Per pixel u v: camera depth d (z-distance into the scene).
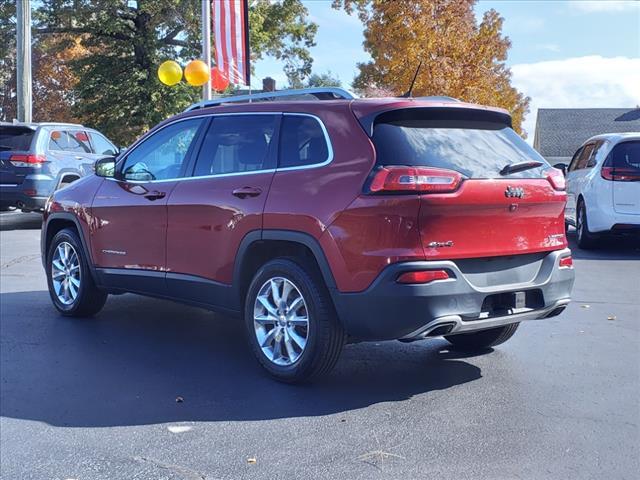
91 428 4.39
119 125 32.75
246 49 12.80
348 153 4.76
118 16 32.06
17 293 8.27
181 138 6.07
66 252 7.12
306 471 3.76
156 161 6.25
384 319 4.50
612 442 4.10
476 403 4.74
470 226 4.61
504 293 4.80
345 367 5.55
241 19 12.77
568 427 4.32
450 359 5.78
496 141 5.09
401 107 4.73
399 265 4.42
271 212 5.04
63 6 30.95
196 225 5.64
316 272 4.90
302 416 4.53
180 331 6.63
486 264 4.76
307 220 4.80
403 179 4.44
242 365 5.61
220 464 3.87
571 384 5.12
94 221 6.67
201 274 5.65
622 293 8.52
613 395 4.89
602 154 11.83
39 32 32.56
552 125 52.75
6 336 6.43
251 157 5.41
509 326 5.70
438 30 26.50
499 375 5.34
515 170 4.90
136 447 4.11
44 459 3.97
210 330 6.68
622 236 11.77
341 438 4.18
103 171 6.55
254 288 5.21
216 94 18.39
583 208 12.11
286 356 5.12
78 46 43.19
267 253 5.36
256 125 5.46
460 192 4.52
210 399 4.85
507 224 4.80
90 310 7.04
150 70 32.81
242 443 4.13
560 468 3.77
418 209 4.43
